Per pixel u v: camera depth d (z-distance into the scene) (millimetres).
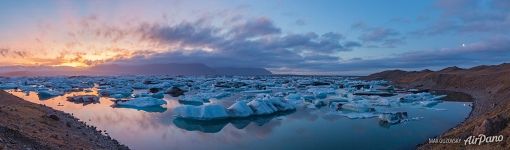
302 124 41094
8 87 109000
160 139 32375
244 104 48781
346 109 52812
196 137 33875
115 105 60000
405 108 55062
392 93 87625
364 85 123812
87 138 24688
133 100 60781
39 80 177625
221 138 33562
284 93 85938
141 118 45438
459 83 103250
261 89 105875
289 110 53750
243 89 105188
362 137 32531
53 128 23578
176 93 91875
